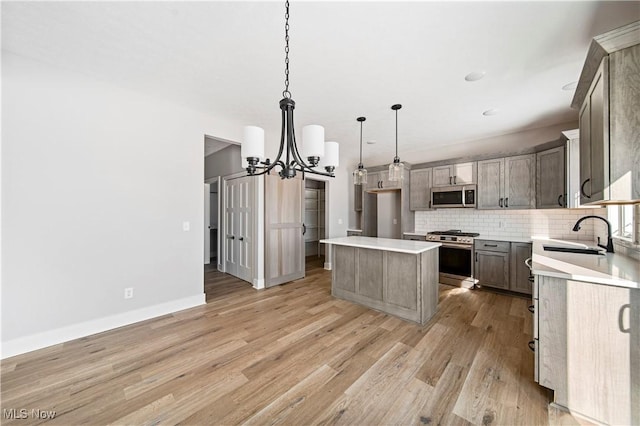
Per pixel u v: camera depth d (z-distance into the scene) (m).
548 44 1.95
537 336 1.65
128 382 1.82
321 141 1.64
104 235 2.61
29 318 2.23
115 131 2.67
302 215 4.69
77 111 2.45
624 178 1.40
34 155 2.24
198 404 1.62
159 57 2.18
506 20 1.71
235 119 3.57
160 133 2.98
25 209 2.21
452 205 4.33
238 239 4.66
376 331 2.59
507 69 2.30
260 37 1.92
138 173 2.83
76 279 2.45
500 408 1.58
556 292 1.59
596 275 1.49
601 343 1.46
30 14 1.69
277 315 3.00
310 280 4.57
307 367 2.00
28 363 2.04
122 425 1.46
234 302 3.44
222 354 2.18
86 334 2.49
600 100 1.54
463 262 4.03
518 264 3.54
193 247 3.28
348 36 1.89
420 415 1.53
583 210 3.51
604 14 1.63
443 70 2.32
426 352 2.20
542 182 3.53
